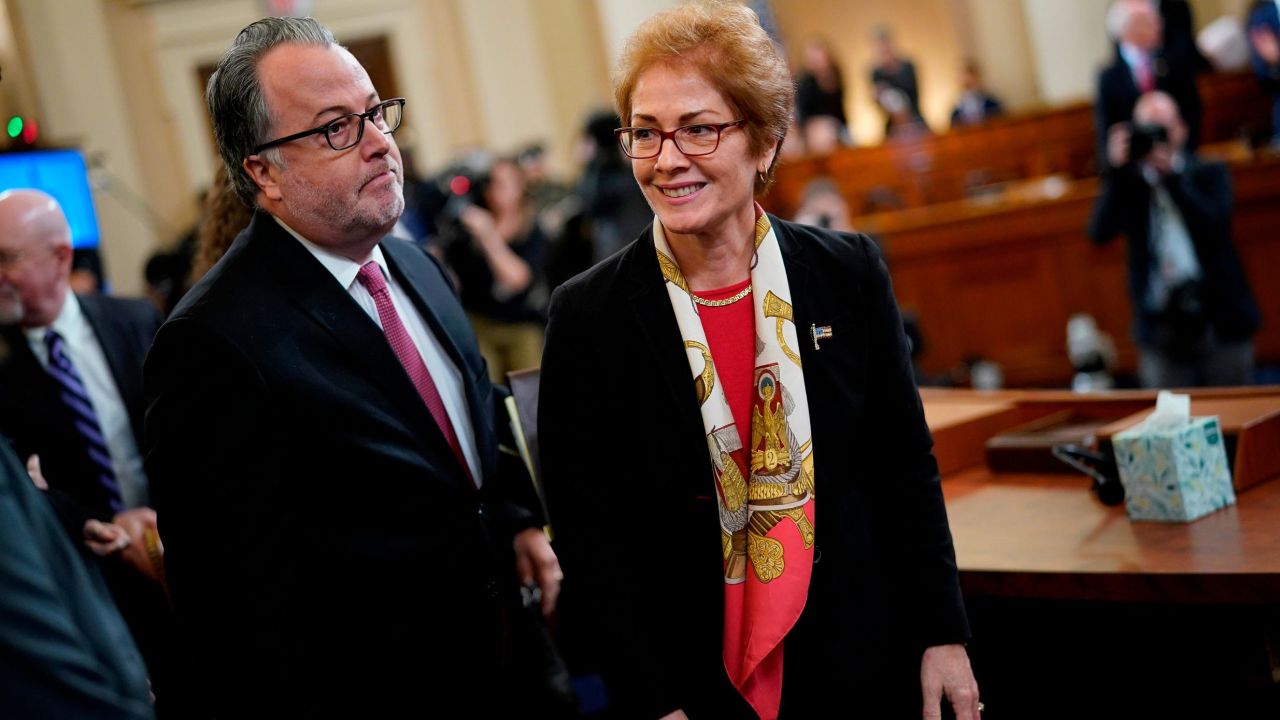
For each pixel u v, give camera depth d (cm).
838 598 170
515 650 202
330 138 181
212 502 172
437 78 967
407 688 183
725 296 171
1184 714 193
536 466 206
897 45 1161
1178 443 199
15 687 120
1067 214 662
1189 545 188
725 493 169
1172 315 481
